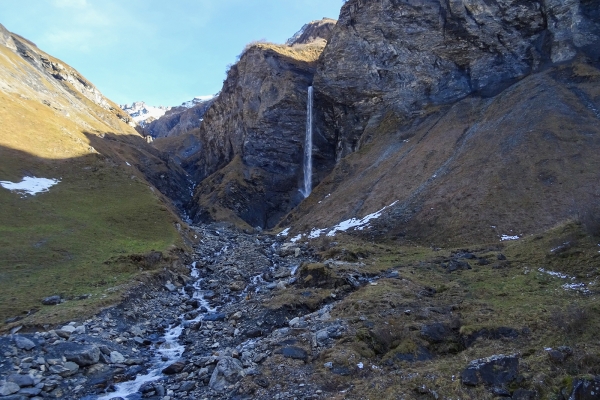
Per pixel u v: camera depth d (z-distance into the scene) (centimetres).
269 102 9431
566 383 1073
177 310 2612
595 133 4212
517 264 2417
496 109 5434
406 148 5978
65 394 1423
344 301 2095
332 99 8075
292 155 9006
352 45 7731
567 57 5616
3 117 5875
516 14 6166
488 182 4091
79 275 2925
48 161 5384
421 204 4353
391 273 2622
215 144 11938
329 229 4922
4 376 1445
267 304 2283
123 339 1983
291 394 1262
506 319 1591
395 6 7262
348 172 6538
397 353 1459
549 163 3988
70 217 4128
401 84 7119
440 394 1148
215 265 3803
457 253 3128
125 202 4859
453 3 6656
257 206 8444
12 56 10488
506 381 1154
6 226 3631
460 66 6619
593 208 2588
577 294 1741
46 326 1998
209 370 1554
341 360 1423
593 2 5688
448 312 1822
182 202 10025
